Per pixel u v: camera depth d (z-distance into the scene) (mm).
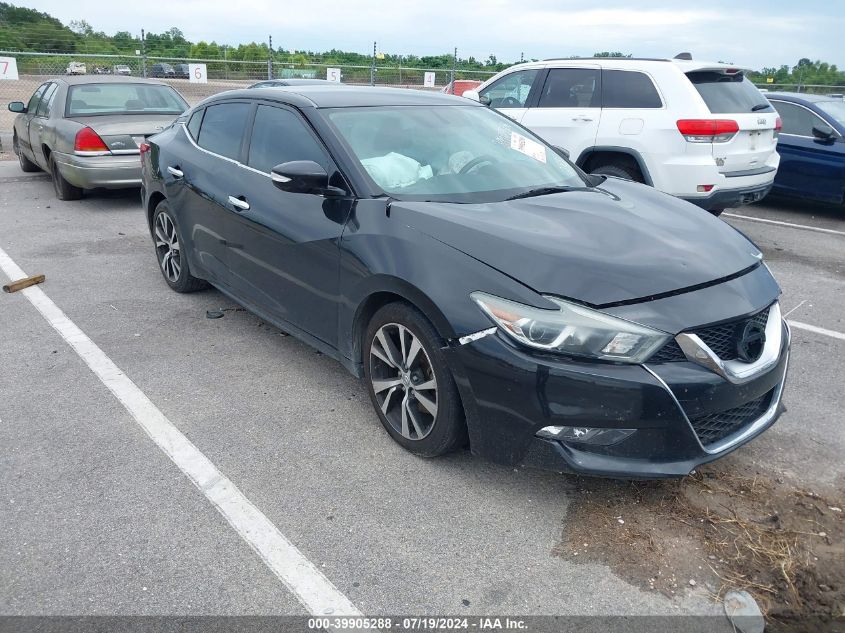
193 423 3557
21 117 10219
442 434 3029
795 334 5000
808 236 8164
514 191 3629
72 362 4234
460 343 2777
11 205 8656
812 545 2721
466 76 22609
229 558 2596
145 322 4898
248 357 4359
